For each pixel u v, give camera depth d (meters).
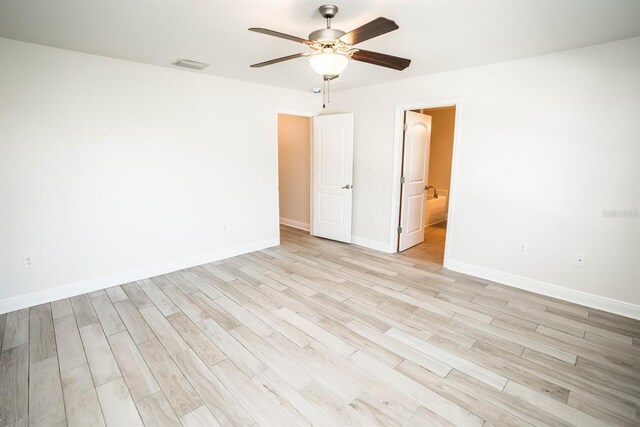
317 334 2.40
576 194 2.81
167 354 2.16
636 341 2.31
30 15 2.06
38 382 1.89
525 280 3.19
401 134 4.10
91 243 3.09
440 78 3.54
